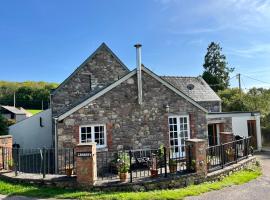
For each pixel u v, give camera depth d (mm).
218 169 13039
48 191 9852
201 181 11812
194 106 17484
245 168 14797
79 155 10164
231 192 10438
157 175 11164
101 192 9836
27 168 14883
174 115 16750
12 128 27109
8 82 72438
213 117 21609
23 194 9594
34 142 26188
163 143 16125
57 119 13703
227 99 39125
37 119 26453
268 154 22031
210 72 53969
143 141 15578
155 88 16266
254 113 24000
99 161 14320
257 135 24109
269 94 36281
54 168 13922
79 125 14125
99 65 22562
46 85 73750
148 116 15883
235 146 14930
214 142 21984
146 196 9328
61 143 13703
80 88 21953
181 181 11203
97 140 14578
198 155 11820
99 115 14602
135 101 15562
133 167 14008
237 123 23312
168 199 9320
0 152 12328
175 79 31688
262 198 9688
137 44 15539
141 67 15789
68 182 10258
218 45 54656
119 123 15055
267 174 14117
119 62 23203
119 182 10359
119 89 15188
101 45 22750
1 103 67875
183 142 16938
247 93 38969
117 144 14891
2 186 10430
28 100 67188
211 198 9641
